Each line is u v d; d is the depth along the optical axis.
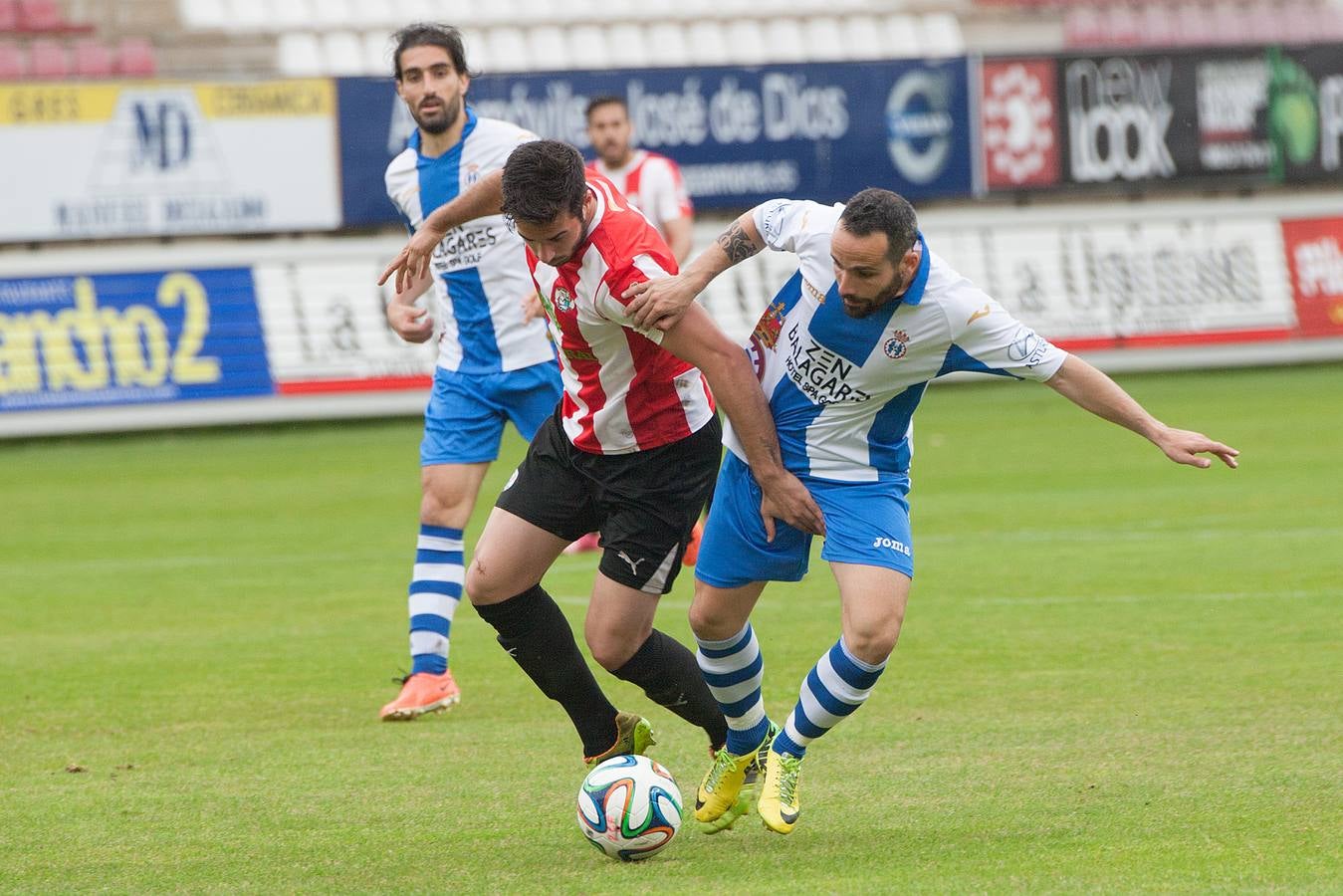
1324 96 60.78
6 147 51.66
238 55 65.81
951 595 23.23
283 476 41.56
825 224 12.30
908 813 12.96
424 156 18.23
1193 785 13.43
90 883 11.59
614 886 11.21
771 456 12.44
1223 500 32.03
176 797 14.02
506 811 13.39
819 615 22.52
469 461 17.86
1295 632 19.98
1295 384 54.84
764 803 12.34
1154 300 60.00
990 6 74.62
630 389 13.11
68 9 66.31
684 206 28.58
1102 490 34.12
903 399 12.57
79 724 17.12
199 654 20.88
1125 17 74.06
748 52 70.44
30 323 51.28
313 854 12.23
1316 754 14.37
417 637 17.31
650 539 13.43
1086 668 18.44
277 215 53.84
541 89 55.19
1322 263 61.81
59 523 34.56
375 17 70.12
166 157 52.84
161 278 52.81
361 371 54.12
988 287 58.47
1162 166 59.72
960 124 58.25
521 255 17.70
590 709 13.86
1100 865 11.27
